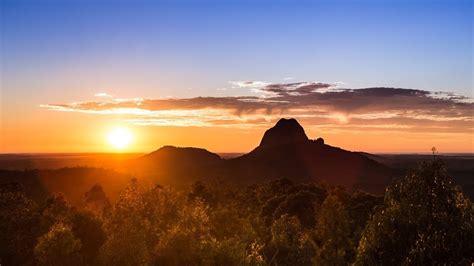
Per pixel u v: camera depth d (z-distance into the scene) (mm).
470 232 19844
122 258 28641
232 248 29281
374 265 21047
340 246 52938
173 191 41312
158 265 28766
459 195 21109
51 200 59938
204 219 38375
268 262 39750
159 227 36875
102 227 34219
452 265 19281
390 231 21141
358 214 72875
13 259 34188
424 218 20594
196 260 28828
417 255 19688
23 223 36156
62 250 28016
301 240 43406
